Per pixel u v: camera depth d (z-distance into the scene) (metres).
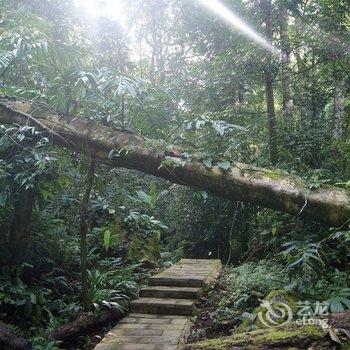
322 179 5.06
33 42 4.83
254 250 6.98
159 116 5.36
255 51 6.79
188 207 8.29
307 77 7.27
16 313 4.70
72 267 6.24
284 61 6.87
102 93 5.11
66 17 7.98
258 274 5.08
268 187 4.32
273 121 6.93
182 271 6.25
